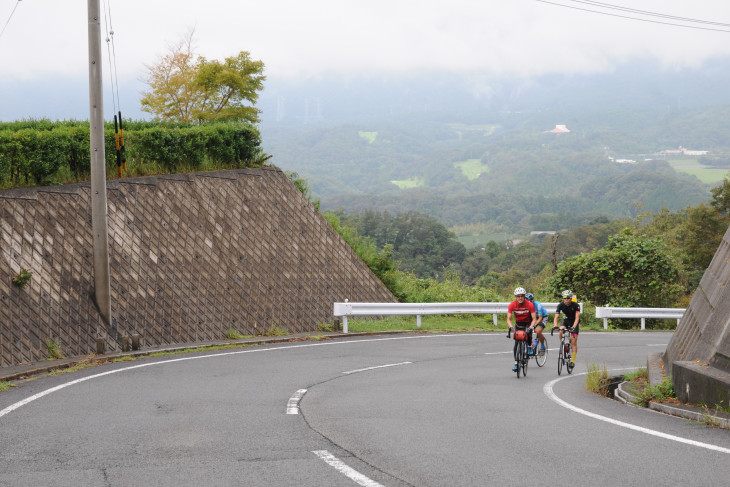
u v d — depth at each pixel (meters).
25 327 13.27
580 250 117.62
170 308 17.17
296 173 27.53
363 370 13.66
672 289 34.22
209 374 12.34
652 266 33.31
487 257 131.12
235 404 9.18
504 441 6.93
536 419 8.35
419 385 11.65
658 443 6.88
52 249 14.88
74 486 5.23
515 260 123.81
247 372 12.75
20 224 14.35
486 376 13.46
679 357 12.20
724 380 8.43
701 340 10.69
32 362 12.88
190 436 7.07
